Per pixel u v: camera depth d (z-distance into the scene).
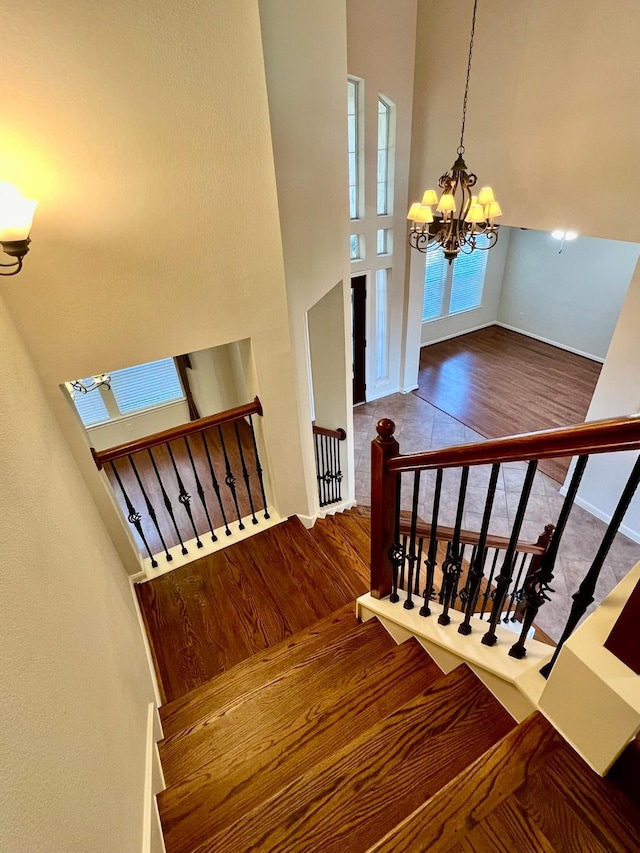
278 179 2.20
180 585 2.69
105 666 1.34
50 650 0.94
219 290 2.29
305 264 2.64
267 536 3.03
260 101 1.98
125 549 2.58
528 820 1.02
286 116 2.15
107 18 1.58
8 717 0.69
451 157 5.04
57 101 1.64
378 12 4.39
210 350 5.52
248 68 1.89
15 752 0.68
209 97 1.87
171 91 1.79
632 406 4.25
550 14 3.70
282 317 2.53
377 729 1.38
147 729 1.63
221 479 5.25
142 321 2.15
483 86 4.42
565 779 1.06
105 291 2.02
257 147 2.07
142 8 1.61
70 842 0.80
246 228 2.21
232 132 1.98
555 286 8.15
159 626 2.45
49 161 1.71
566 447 0.98
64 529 1.39
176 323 2.25
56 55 1.57
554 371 7.68
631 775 1.04
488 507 1.33
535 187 4.34
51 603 1.04
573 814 1.02
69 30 1.55
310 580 2.71
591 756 1.07
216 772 1.56
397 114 5.05
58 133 1.69
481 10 4.16
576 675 1.04
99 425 5.80
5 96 1.57
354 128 4.97
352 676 1.71
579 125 3.82
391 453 1.58
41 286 1.88
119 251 1.97
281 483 3.07
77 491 1.87
